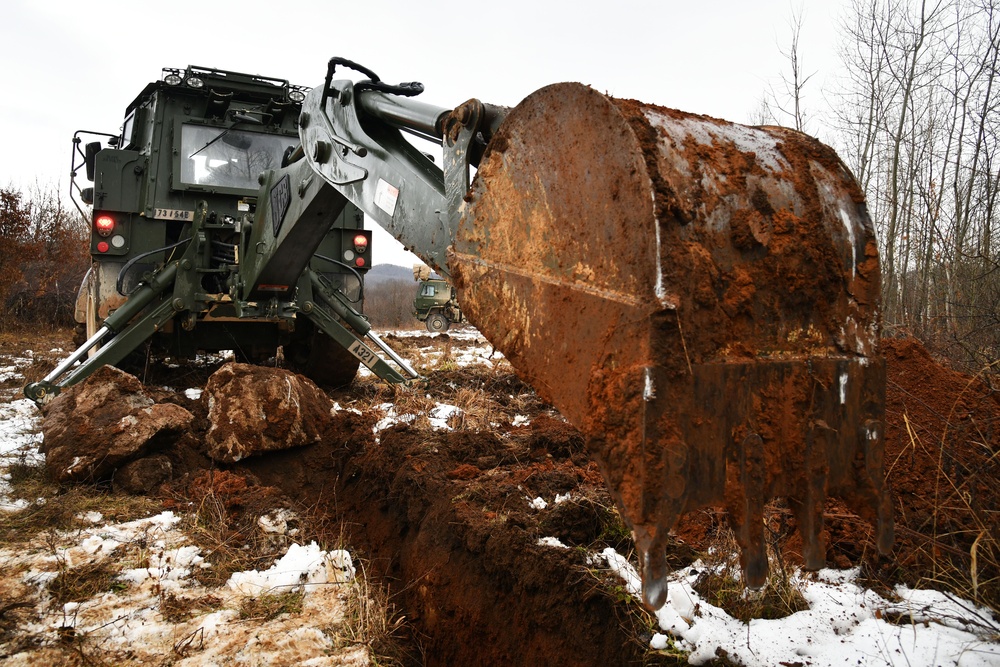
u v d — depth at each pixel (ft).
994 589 8.24
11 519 12.31
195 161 23.45
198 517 12.42
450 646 10.45
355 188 11.55
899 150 37.42
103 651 8.75
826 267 6.59
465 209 8.11
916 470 10.48
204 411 15.90
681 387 5.68
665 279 5.70
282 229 15.80
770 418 6.17
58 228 61.72
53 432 14.19
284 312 19.21
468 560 10.69
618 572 8.80
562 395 6.60
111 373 14.96
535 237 7.06
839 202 6.91
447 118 8.91
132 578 10.48
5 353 36.86
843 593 8.61
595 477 12.42
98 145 25.07
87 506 12.85
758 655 7.40
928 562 9.06
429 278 82.33
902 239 34.14
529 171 7.17
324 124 12.55
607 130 6.23
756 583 5.91
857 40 39.34
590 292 6.31
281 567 11.15
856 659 7.27
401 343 48.08
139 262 22.82
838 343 6.67
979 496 9.45
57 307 60.23
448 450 14.32
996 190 26.86
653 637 7.68
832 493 6.48
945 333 19.86
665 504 5.57
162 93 23.38
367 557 13.03
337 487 15.15
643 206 5.81
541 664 8.79
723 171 6.40
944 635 7.59
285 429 15.44
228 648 8.97
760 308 6.28
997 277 22.18
